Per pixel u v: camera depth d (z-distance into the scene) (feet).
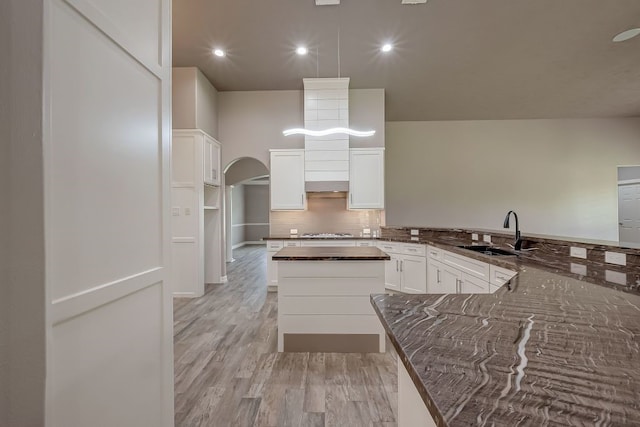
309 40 12.44
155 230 4.02
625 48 13.08
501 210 22.35
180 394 6.95
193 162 14.82
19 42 1.98
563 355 2.46
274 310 12.92
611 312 3.55
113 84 3.22
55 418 2.41
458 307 3.74
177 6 10.28
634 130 22.08
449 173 22.54
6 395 1.90
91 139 2.87
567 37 12.23
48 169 2.21
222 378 7.63
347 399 6.75
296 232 17.95
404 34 12.00
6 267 1.90
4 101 1.90
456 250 10.33
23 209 1.98
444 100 18.97
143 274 3.71
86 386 2.78
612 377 2.13
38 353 2.04
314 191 16.26
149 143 3.92
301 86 17.20
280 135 17.72
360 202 16.69
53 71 2.42
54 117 2.43
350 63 14.42
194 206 14.83
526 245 9.43
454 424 1.65
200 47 13.00
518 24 11.35
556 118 22.20
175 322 11.53
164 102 4.30
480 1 10.09
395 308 3.70
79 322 2.70
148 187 3.88
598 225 22.02
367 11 10.57
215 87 17.22
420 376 2.14
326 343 9.09
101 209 3.00
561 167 22.21
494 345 2.65
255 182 38.01
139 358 3.65
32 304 2.02
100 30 3.01
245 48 13.07
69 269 2.58
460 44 12.73
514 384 2.04
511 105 19.76
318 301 9.11
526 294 4.36
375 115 17.35
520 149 22.34
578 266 6.77
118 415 3.25
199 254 14.87
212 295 15.19
